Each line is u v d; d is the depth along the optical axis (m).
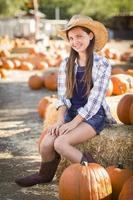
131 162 5.07
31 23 47.03
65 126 4.71
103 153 5.09
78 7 48.78
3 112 9.38
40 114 8.65
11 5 38.69
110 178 4.33
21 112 9.34
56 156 4.85
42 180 4.93
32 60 19.28
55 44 27.77
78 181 4.07
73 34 4.76
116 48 30.69
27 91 12.20
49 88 12.12
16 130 7.76
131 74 10.11
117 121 5.66
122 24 50.19
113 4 48.38
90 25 4.74
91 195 4.03
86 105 4.71
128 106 5.40
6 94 11.75
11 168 5.76
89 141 5.09
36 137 7.24
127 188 4.03
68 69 4.84
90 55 4.76
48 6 59.09
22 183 4.94
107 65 4.81
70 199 4.09
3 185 5.17
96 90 4.73
